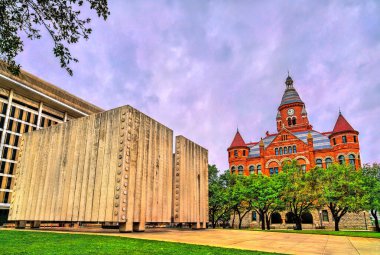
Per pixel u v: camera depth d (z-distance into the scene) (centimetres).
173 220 2370
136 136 2002
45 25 826
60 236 1418
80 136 2186
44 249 963
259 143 6481
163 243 1174
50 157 2353
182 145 2588
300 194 3838
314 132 6362
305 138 6328
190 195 2600
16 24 807
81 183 2044
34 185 2389
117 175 1844
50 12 807
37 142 2527
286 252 1026
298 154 5919
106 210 1827
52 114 6456
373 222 5119
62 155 2266
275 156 6169
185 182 2542
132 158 1925
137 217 1891
